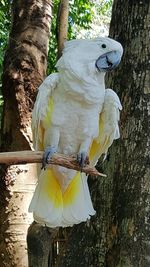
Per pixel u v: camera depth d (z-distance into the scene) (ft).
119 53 4.71
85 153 4.68
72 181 4.82
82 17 12.13
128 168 5.56
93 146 4.98
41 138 4.83
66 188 4.79
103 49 4.66
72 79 4.54
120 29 5.89
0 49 10.97
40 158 4.48
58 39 7.25
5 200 7.05
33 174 7.11
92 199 5.75
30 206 4.75
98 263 5.60
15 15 7.48
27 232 6.63
